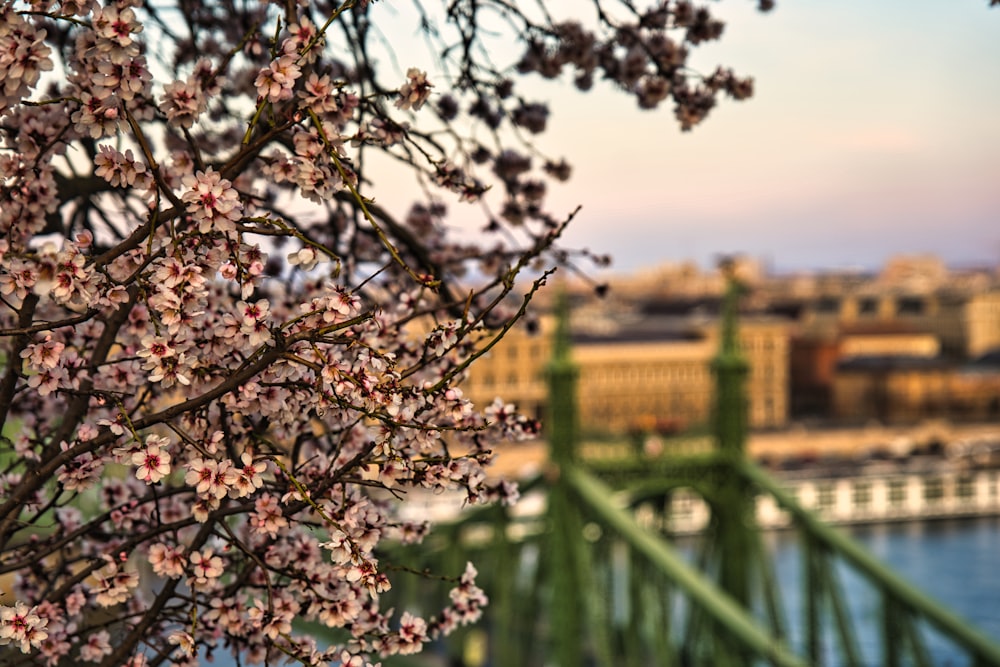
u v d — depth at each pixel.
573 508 43.56
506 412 5.59
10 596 6.60
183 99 4.82
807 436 177.00
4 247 4.67
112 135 4.75
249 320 4.70
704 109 7.90
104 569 5.35
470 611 5.51
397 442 5.13
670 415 172.88
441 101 7.88
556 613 42.78
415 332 6.39
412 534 5.79
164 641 5.82
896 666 37.69
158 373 4.68
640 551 40.00
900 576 38.50
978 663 35.62
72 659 5.93
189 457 5.34
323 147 4.93
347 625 5.37
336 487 5.17
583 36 7.84
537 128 8.08
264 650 5.61
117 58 4.60
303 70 5.12
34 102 4.66
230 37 8.47
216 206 4.62
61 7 4.73
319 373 4.72
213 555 5.52
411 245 7.43
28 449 6.13
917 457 179.12
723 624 36.41
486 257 8.18
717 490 45.56
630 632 41.06
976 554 123.81
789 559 117.94
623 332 182.88
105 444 5.15
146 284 4.86
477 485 5.10
